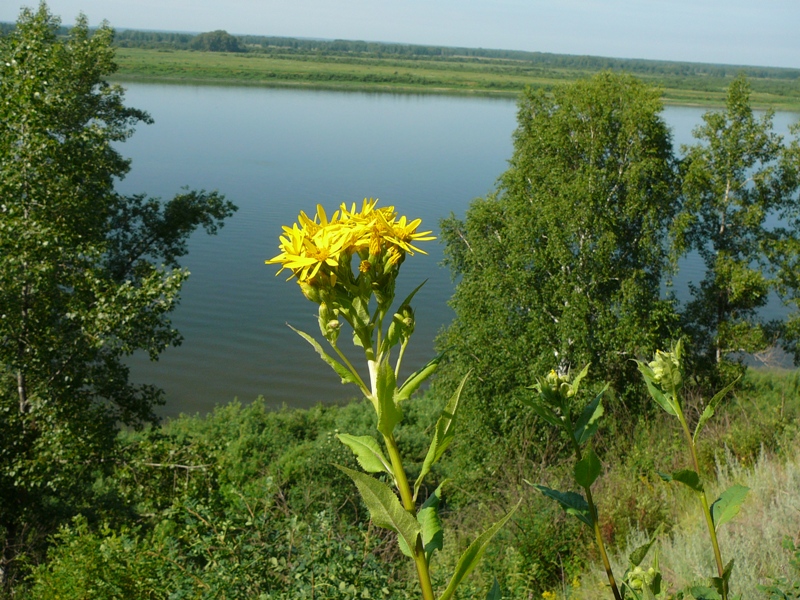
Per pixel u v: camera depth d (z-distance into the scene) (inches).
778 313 1238.9
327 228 76.5
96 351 495.2
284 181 2224.4
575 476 81.7
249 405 1026.7
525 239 779.4
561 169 834.8
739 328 850.1
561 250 746.8
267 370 1149.7
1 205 464.1
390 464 72.1
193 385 1100.5
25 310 470.6
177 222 772.0
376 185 2188.7
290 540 197.6
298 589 183.0
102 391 544.4
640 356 742.5
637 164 809.5
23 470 461.4
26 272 438.6
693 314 909.8
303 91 6761.8
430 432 815.7
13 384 521.7
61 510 546.0
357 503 386.0
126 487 476.4
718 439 314.7
